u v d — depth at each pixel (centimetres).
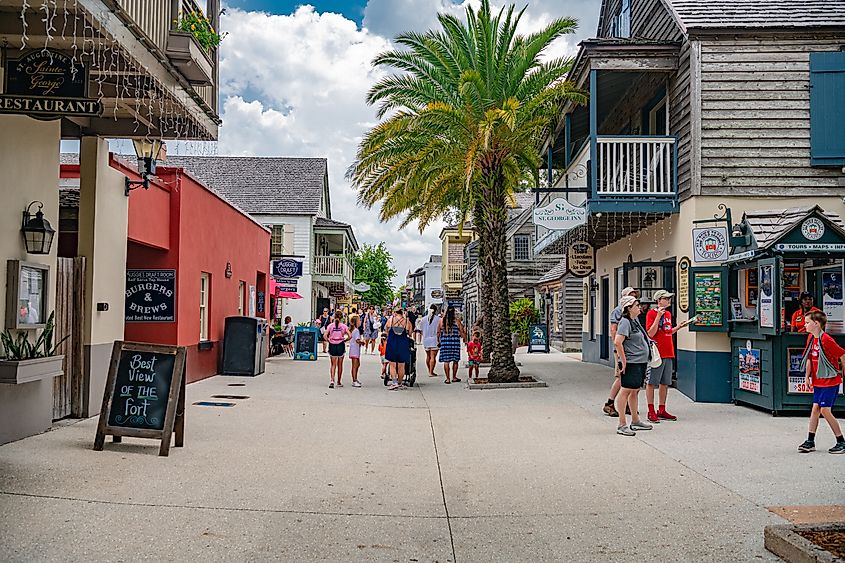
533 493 689
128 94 978
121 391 825
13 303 848
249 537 545
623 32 1877
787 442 933
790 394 1130
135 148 1179
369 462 820
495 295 1631
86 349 1054
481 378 1688
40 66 767
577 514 620
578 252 1803
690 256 1341
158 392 821
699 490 696
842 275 1147
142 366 828
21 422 879
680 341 1386
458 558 514
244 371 1798
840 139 1313
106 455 797
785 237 1109
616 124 1966
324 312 2417
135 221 1294
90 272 1062
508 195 2097
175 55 912
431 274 7106
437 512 626
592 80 1422
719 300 1273
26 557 483
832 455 852
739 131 1329
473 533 569
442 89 1662
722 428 1037
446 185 1889
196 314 1625
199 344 1647
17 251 867
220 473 739
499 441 955
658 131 1655
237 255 2039
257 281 2538
